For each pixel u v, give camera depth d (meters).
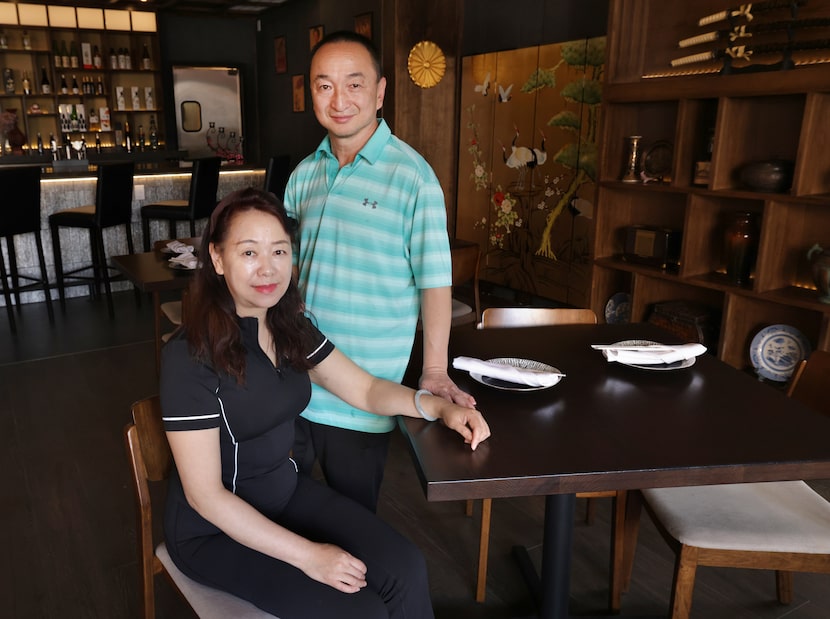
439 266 1.63
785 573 2.00
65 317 5.07
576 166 4.64
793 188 2.92
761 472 1.34
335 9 6.77
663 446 1.40
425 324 1.67
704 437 1.44
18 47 7.46
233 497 1.32
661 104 3.75
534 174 5.00
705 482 1.32
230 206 1.33
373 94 1.64
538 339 2.16
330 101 1.61
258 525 1.30
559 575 1.75
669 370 1.85
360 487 1.77
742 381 1.80
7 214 4.63
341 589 1.27
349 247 1.68
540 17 4.75
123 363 4.09
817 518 1.66
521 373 1.68
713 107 3.43
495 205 5.41
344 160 1.72
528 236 5.16
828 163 2.96
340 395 1.62
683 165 3.43
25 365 4.05
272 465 1.46
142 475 1.48
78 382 3.80
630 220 4.01
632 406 1.62
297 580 1.32
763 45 3.10
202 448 1.31
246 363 1.35
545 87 4.77
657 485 1.31
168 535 1.44
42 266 4.97
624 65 3.74
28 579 2.16
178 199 6.10
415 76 5.32
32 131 7.80
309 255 1.77
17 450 3.02
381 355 1.72
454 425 1.43
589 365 1.91
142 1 7.50
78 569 2.21
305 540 1.31
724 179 3.29
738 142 3.30
